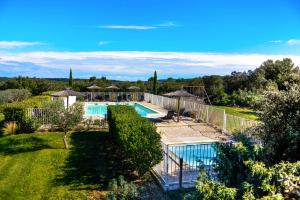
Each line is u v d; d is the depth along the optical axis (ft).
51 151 51.96
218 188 18.38
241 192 18.84
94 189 36.52
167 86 157.69
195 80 162.09
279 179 17.47
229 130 66.80
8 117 66.85
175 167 39.65
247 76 158.40
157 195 34.01
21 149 53.72
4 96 132.57
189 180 36.55
